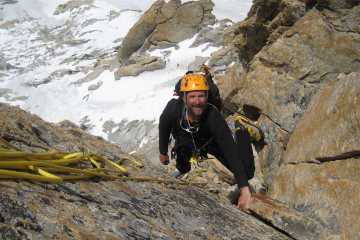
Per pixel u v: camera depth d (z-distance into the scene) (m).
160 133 4.54
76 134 4.62
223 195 5.34
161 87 29.25
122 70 31.72
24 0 47.72
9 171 2.59
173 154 4.67
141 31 32.31
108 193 3.25
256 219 4.49
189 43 31.42
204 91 4.01
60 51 39.22
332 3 8.43
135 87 30.27
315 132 5.62
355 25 8.22
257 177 7.11
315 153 5.37
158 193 3.80
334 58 8.22
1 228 2.15
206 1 32.50
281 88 8.08
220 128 4.11
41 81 34.62
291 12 10.03
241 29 12.66
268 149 7.45
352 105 5.19
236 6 35.59
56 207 2.62
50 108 31.42
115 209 3.02
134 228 2.91
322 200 4.92
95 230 2.61
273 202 4.86
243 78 9.94
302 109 7.70
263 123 7.84
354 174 4.83
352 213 4.51
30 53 39.38
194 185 4.74
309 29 8.60
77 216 2.66
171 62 30.81
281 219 4.45
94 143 4.62
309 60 8.30
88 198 2.98
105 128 27.91
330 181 5.01
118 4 46.25
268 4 11.32
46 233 2.32
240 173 3.99
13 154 2.84
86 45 39.69
